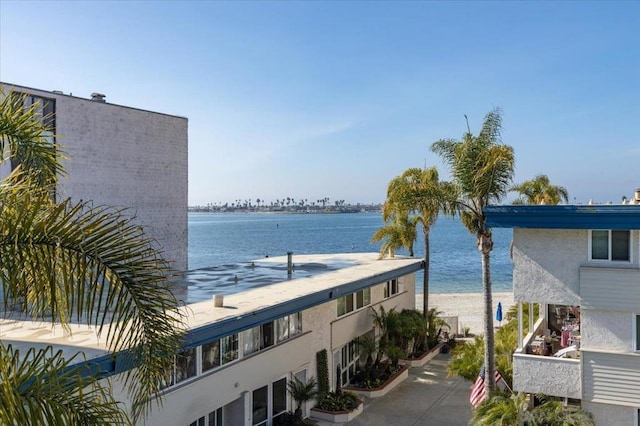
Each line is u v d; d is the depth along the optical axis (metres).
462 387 26.59
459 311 58.19
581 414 15.84
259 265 31.30
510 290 81.12
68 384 6.53
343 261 33.91
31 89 25.53
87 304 6.31
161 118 33.19
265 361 19.83
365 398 25.09
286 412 21.08
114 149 30.06
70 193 27.45
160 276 6.77
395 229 35.72
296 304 20.28
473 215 20.56
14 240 6.17
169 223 33.66
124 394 12.55
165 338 6.76
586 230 16.31
